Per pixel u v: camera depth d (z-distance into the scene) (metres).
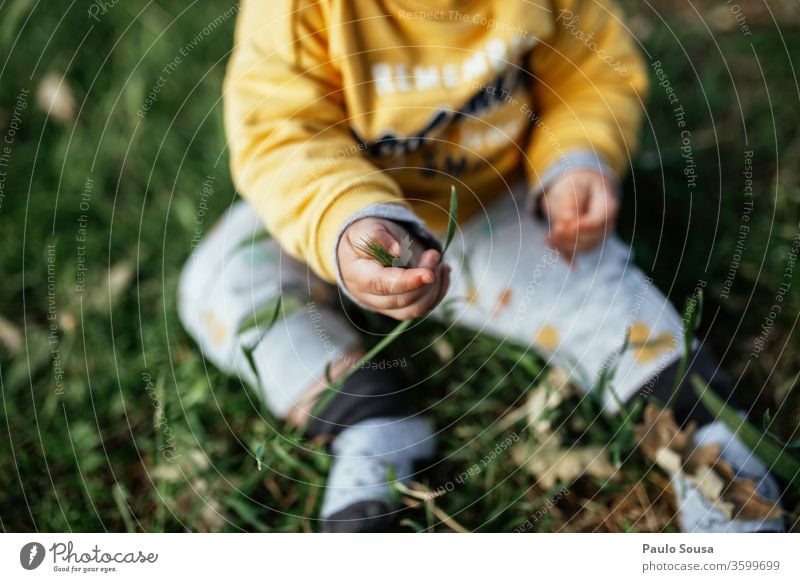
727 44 1.89
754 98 1.79
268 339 1.29
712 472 1.16
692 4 2.01
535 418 1.27
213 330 1.36
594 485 1.27
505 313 1.37
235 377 1.39
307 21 1.22
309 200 1.15
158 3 2.03
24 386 1.43
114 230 1.66
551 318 1.34
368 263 1.03
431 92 1.25
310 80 1.23
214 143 1.77
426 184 1.33
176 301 1.53
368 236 1.04
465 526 1.23
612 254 1.36
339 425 1.22
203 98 1.86
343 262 1.07
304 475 1.28
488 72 1.26
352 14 1.21
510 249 1.38
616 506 1.23
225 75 1.90
